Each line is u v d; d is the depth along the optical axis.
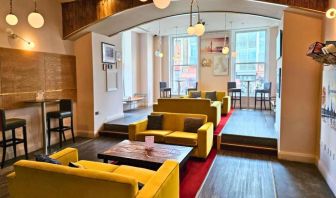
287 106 4.21
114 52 6.73
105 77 6.30
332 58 2.83
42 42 4.97
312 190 3.15
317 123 4.01
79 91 5.94
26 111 4.67
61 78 5.46
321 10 3.64
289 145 4.25
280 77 4.44
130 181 1.66
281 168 3.88
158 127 4.84
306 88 4.06
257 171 3.76
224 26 8.88
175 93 10.62
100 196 1.72
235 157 4.40
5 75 4.20
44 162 2.04
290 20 4.06
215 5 4.89
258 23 8.36
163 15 5.59
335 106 3.03
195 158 4.25
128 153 3.31
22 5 4.52
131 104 9.17
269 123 6.09
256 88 9.35
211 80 9.92
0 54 4.11
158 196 1.76
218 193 3.05
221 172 3.71
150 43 10.16
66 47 5.62
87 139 5.72
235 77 9.67
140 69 10.04
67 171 1.81
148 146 3.55
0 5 4.12
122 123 6.14
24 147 4.39
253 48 9.34
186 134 4.39
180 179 3.44
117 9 4.92
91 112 5.86
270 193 3.06
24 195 1.97
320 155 3.75
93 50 5.77
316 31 3.95
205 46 9.88
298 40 4.05
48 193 1.88
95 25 5.44
